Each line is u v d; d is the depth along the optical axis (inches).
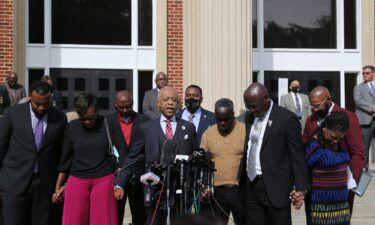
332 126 238.4
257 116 250.7
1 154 269.4
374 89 455.5
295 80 548.7
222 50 496.7
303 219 372.8
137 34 561.3
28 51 547.5
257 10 584.7
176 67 546.3
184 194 245.3
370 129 452.8
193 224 96.7
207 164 250.7
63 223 264.7
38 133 268.1
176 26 547.2
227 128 275.6
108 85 559.2
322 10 595.2
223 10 497.4
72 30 557.9
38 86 261.3
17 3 534.9
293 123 247.1
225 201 275.1
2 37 525.3
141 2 563.8
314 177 245.1
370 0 585.6
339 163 243.1
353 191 255.1
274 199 245.9
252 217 254.8
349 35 595.2
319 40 593.9
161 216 249.4
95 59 558.3
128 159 270.2
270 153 247.9
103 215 263.7
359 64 591.5
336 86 591.8
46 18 551.5
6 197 266.1
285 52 585.9
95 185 265.4
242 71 498.6
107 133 268.4
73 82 555.2
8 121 269.0
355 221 382.6
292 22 590.2
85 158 265.3
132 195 291.3
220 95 496.1
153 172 247.6
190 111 320.2
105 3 561.6
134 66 559.5
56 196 270.7
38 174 268.4
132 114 300.5
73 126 268.5
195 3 509.7
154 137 265.3
